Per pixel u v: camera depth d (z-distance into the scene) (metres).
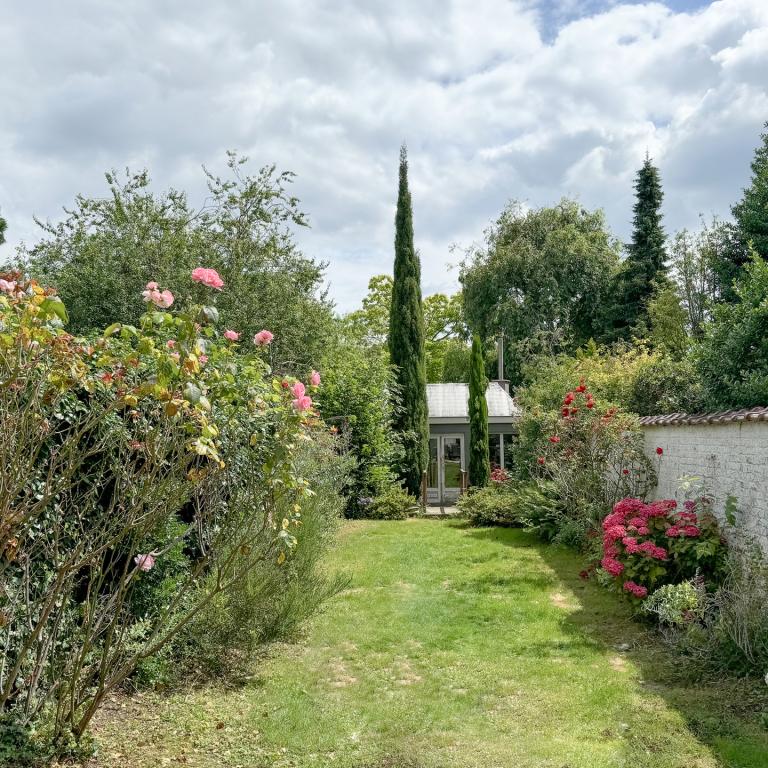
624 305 26.12
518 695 4.88
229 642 5.54
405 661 5.65
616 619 6.87
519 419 15.41
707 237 23.75
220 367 3.99
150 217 11.69
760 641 5.04
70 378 3.29
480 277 28.22
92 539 3.93
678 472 8.86
